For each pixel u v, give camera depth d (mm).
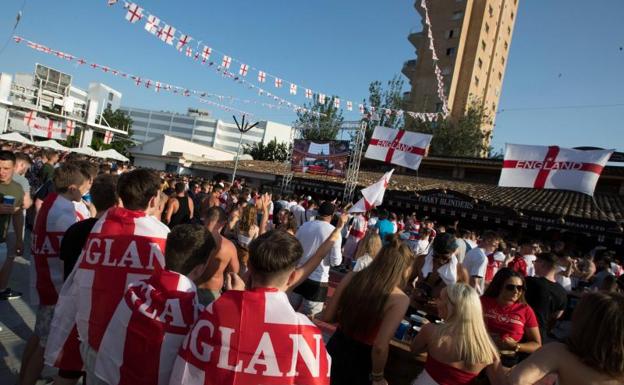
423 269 4984
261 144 51156
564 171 6965
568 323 6918
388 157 11898
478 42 41281
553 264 4539
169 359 1877
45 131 29984
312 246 4883
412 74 45781
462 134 33094
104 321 2178
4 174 4176
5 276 4824
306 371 1751
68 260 2814
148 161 42938
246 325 1737
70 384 2482
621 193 16797
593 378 1995
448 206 15906
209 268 3504
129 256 2287
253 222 6297
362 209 5922
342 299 2988
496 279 3766
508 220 14328
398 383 3168
